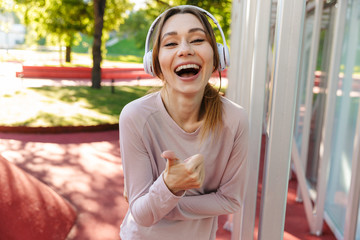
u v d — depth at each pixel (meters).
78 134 7.70
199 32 1.11
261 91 1.64
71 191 4.45
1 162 3.79
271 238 1.13
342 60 3.74
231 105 1.25
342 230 3.37
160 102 1.21
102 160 5.91
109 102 11.02
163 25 1.15
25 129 7.59
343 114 3.64
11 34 33.12
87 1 16.16
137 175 1.21
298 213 3.91
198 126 1.24
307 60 5.29
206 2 10.85
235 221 2.29
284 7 1.01
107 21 17.14
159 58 1.15
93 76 13.66
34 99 10.72
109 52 42.03
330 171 3.86
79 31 16.77
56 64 21.83
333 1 3.97
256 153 1.70
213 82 1.31
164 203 1.06
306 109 4.01
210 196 1.31
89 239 3.33
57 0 15.69
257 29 1.59
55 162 5.69
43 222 3.32
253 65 1.62
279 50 1.03
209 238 1.46
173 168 1.01
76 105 10.23
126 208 4.00
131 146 1.21
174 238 1.31
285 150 1.08
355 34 3.45
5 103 9.91
